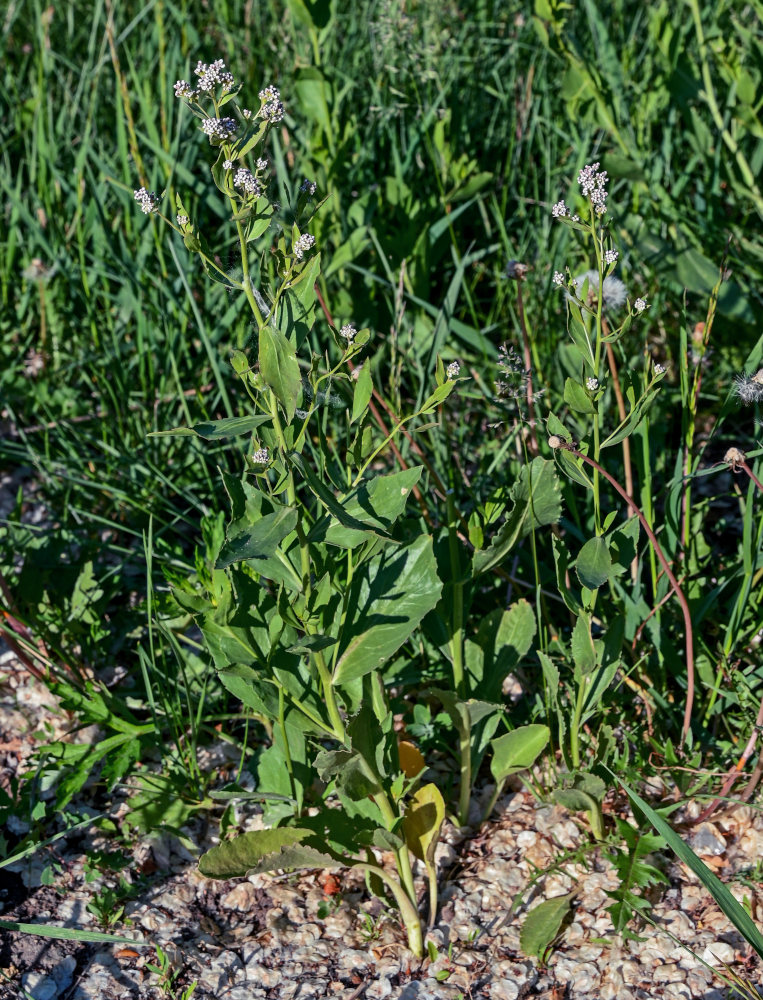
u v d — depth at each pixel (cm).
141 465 323
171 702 260
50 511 338
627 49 434
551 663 228
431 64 405
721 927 216
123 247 371
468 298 347
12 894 235
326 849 212
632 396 210
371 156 415
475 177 364
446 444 315
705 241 373
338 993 211
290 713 216
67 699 253
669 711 254
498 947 218
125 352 380
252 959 220
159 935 225
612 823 242
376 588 207
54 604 289
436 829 216
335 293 371
